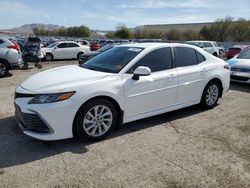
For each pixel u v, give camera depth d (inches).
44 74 179.5
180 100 208.1
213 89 235.5
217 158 147.9
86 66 196.4
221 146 162.9
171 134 180.1
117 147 159.5
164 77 192.4
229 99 276.1
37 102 149.6
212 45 942.4
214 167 138.5
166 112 202.4
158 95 190.9
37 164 139.2
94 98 161.6
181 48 213.5
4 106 238.1
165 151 155.3
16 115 166.1
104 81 165.5
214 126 196.2
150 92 185.5
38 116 148.9
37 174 130.1
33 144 161.9
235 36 2445.9
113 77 170.4
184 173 132.6
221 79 236.7
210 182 125.3
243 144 166.2
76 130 159.0
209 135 179.5
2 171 132.1
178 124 199.0
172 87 198.1
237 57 384.8
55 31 3932.1
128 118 179.0
